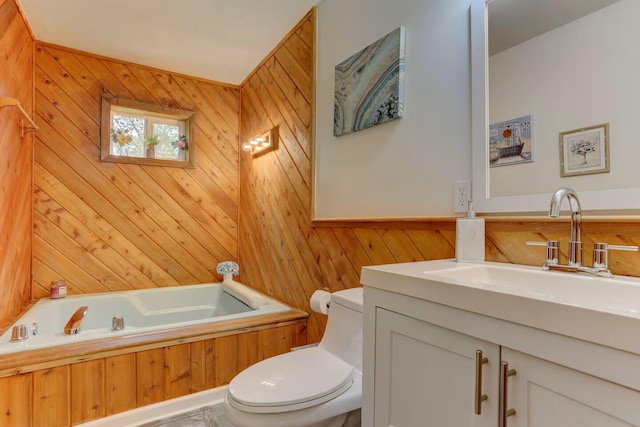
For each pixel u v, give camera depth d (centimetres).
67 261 288
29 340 182
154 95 322
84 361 175
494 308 69
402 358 90
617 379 52
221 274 342
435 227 143
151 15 240
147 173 320
